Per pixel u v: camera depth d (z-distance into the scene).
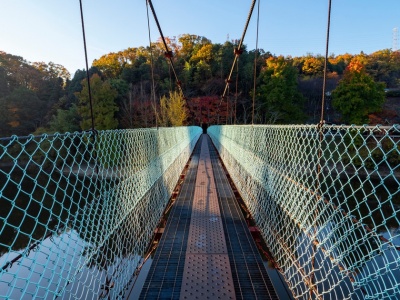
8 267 0.74
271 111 25.30
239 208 2.99
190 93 31.69
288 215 1.52
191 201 3.22
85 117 20.38
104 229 1.25
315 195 1.14
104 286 1.26
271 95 25.20
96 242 1.16
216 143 10.59
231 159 4.80
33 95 23.70
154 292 1.55
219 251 1.90
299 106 26.55
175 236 2.28
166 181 3.24
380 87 19.69
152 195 2.41
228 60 34.22
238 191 3.74
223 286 1.50
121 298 1.46
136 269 1.76
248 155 2.93
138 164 1.93
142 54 38.84
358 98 18.94
